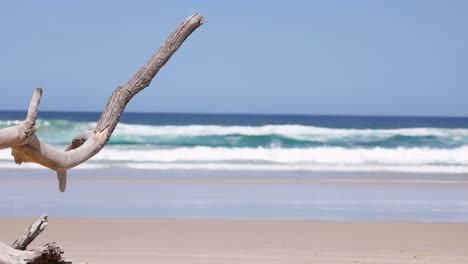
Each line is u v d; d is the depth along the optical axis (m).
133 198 15.15
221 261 8.60
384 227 11.77
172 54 5.89
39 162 5.54
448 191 17.58
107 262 8.41
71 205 14.00
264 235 10.81
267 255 9.13
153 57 5.89
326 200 15.44
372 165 25.22
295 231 11.22
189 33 5.88
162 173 20.91
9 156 24.08
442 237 10.90
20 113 80.75
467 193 17.22
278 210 13.81
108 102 5.92
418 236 10.95
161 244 9.88
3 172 20.16
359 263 8.67
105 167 22.41
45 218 6.28
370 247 9.93
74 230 10.98
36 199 14.77
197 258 8.79
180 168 22.72
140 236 10.53
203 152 27.00
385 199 15.80
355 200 15.52
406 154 27.95
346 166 24.70
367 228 11.63
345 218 13.02
